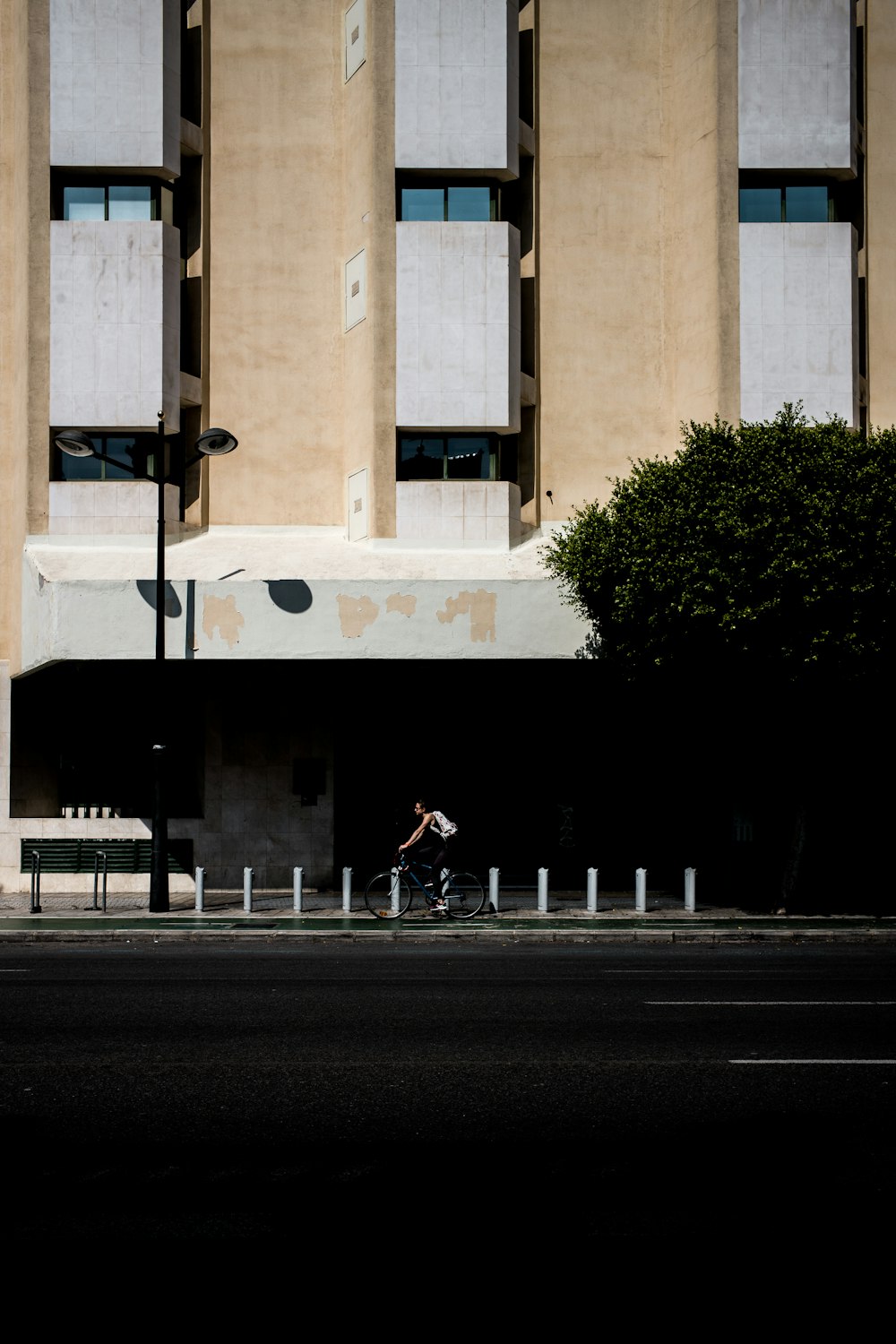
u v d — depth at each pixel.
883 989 13.02
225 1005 11.80
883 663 19.56
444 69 24.50
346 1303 5.00
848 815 25.14
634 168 25.94
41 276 24.45
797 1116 7.74
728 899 23.77
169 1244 5.61
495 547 24.47
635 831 25.84
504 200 25.50
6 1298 5.05
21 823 24.66
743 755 25.31
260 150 26.03
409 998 12.29
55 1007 11.66
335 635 21.52
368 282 24.66
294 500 25.88
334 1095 8.23
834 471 19.14
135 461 25.03
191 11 25.94
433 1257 5.47
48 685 25.58
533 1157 6.88
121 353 24.39
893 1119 7.66
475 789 25.91
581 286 25.86
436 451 24.91
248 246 25.98
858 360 25.20
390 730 25.88
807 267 24.59
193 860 24.88
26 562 23.62
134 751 25.67
